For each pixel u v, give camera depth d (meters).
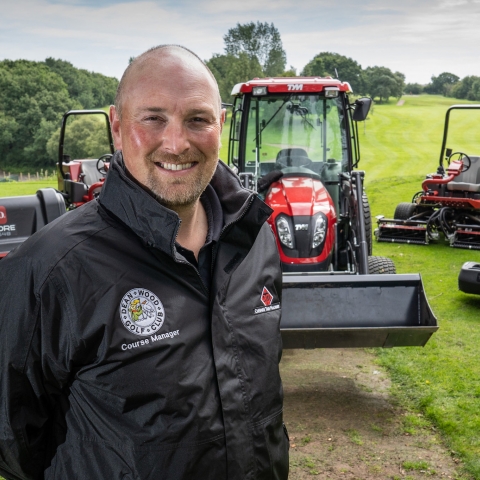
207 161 1.33
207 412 1.34
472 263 6.77
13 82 80.06
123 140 1.33
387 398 4.49
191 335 1.35
